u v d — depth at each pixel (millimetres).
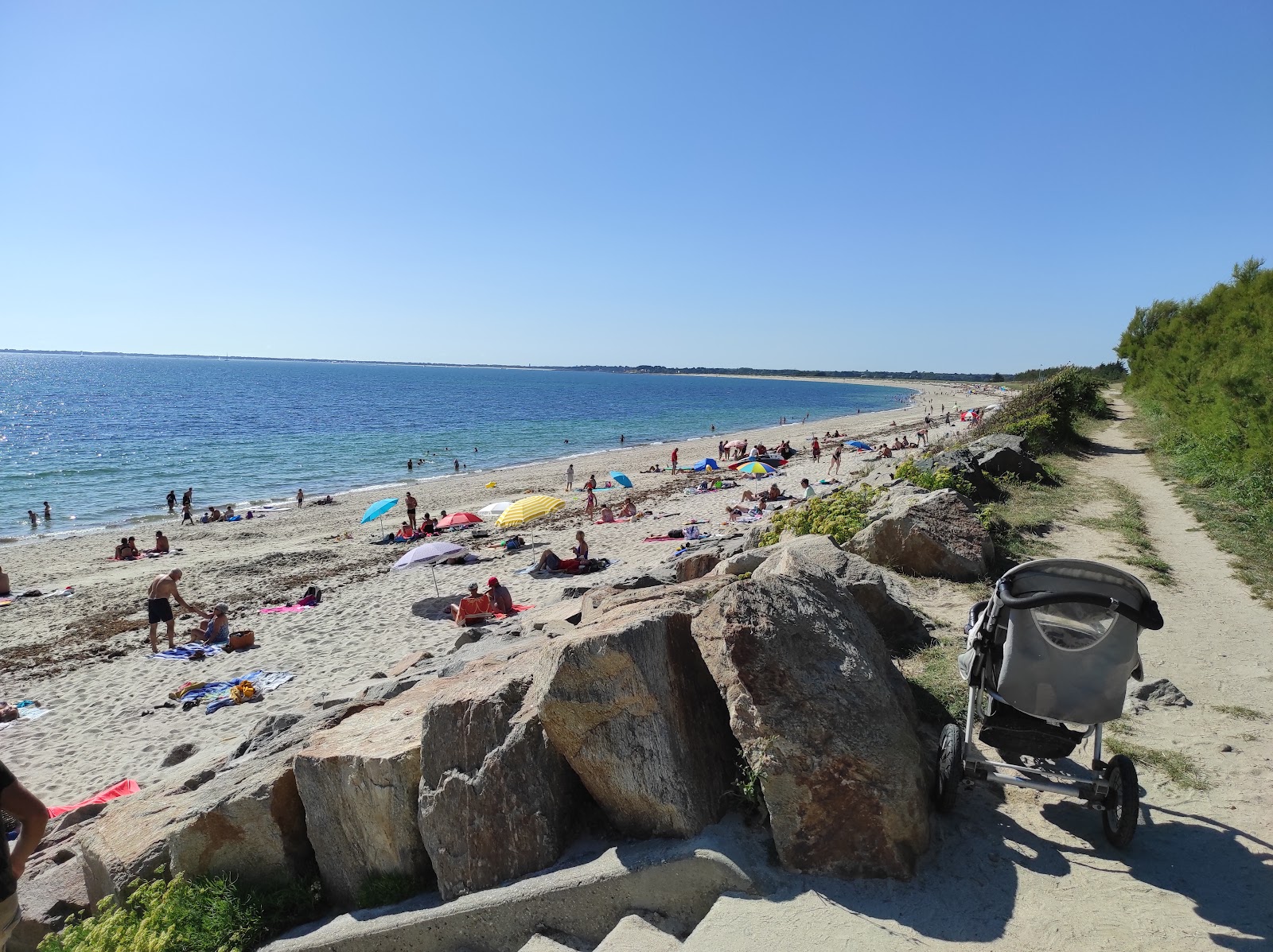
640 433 77312
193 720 12445
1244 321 22531
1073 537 11445
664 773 4250
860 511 10688
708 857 3928
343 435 69188
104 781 10516
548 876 4246
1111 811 4246
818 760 3924
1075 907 3705
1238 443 16500
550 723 4434
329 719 6648
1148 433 26703
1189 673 6734
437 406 115125
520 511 21016
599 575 19688
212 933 4887
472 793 4520
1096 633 4191
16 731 12438
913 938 3479
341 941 4590
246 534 29469
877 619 6961
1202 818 4480
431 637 15852
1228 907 3701
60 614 19266
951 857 4074
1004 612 4332
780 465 44656
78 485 42500
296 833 5438
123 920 5051
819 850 3893
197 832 5328
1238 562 10273
